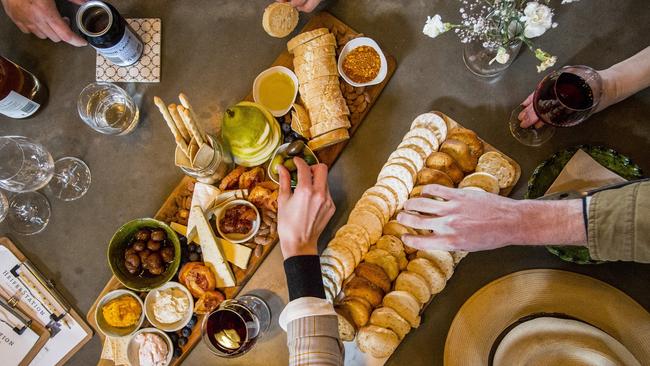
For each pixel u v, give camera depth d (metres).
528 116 1.30
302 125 1.30
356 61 1.36
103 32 1.22
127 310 1.28
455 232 1.10
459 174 1.29
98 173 1.41
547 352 1.03
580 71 1.18
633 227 0.95
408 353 1.30
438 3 1.42
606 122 1.34
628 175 1.24
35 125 1.42
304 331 0.99
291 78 1.36
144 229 1.31
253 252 1.33
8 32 1.43
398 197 1.29
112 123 1.39
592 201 1.01
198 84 1.43
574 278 1.23
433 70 1.40
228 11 1.43
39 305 1.35
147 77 1.42
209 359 1.33
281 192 1.17
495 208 1.09
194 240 1.33
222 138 1.29
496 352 1.13
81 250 1.39
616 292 1.21
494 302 1.24
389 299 1.23
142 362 1.26
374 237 1.27
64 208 1.40
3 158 1.32
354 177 1.38
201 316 1.31
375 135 1.39
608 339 1.04
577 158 1.26
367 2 1.43
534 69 1.38
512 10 1.08
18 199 1.40
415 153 1.29
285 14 1.33
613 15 1.37
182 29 1.44
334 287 1.23
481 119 1.38
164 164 1.41
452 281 1.32
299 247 1.09
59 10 1.43
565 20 1.38
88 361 1.34
